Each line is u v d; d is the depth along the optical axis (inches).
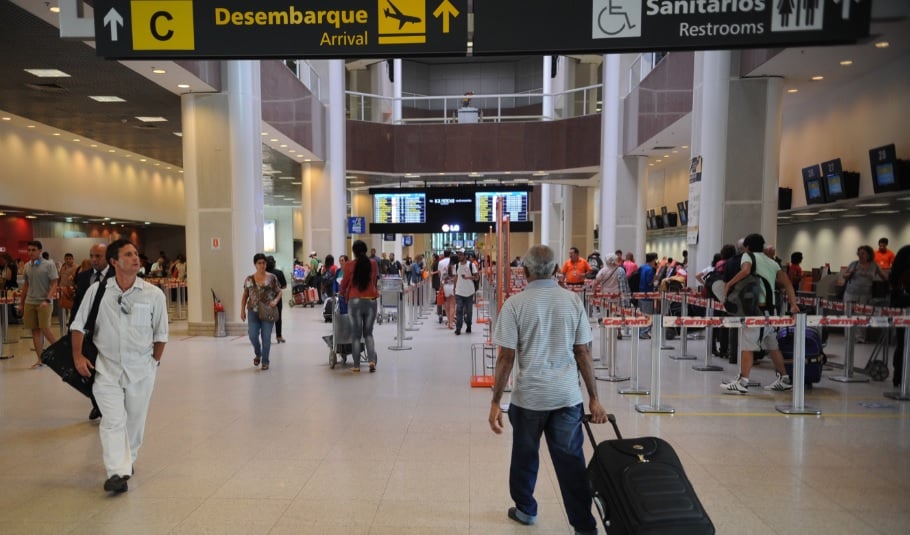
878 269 341.4
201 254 449.7
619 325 251.1
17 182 594.6
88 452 185.6
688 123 508.1
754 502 145.4
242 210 447.2
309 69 698.2
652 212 871.1
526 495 130.4
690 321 234.1
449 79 1649.9
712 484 156.9
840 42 169.2
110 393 153.7
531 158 823.7
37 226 714.2
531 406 119.3
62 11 183.8
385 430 206.5
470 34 178.5
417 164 840.3
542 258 123.0
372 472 166.6
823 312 369.4
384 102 876.0
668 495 99.7
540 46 176.2
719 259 347.3
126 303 155.5
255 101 457.7
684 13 172.1
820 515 138.3
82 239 708.0
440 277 554.6
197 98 441.1
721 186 374.9
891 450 184.4
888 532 129.8
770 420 218.5
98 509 143.3
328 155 754.8
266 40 178.1
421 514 139.6
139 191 837.2
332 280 553.9
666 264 513.3
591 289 467.5
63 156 669.9
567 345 120.4
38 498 150.0
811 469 167.9
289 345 408.2
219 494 151.9
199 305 451.8
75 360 150.6
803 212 474.0
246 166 447.8
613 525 103.3
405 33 177.3
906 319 229.6
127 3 178.1
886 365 288.7
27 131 610.9
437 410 233.1
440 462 174.2
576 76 1067.3
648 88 586.9
